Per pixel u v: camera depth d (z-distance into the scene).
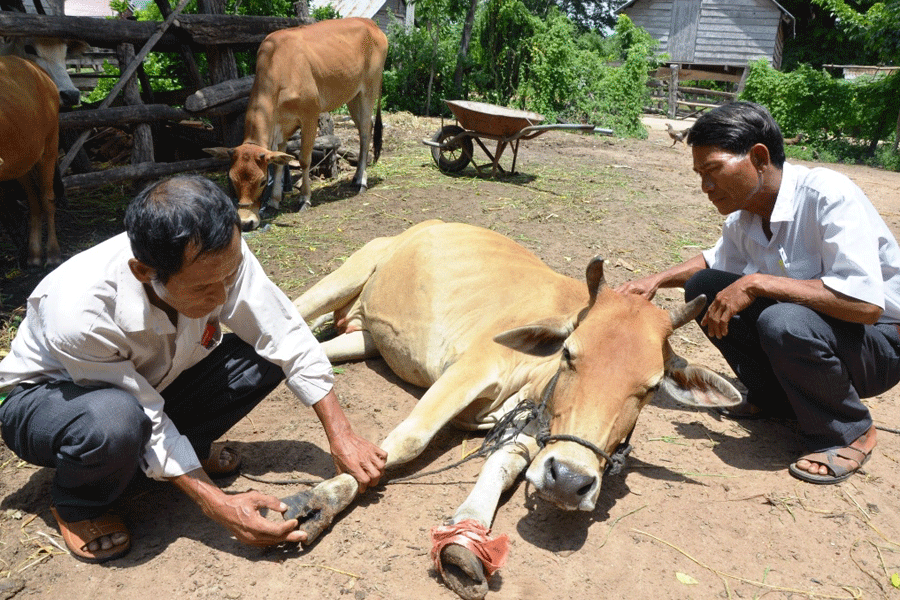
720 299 3.23
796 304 3.18
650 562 2.79
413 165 9.96
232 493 3.04
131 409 2.47
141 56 7.32
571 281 4.05
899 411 4.09
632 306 2.91
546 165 10.69
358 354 4.46
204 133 9.10
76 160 8.45
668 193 9.10
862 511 3.11
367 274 4.48
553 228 7.12
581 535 2.93
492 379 3.42
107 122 7.05
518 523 3.00
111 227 7.03
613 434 2.71
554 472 2.56
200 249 2.09
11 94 5.32
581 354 2.78
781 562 2.82
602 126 17.66
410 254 4.16
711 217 7.96
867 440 3.43
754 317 3.59
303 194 7.72
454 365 3.48
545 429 2.89
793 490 3.25
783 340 3.18
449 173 9.55
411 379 4.07
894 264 3.29
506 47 18.14
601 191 8.89
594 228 7.20
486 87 18.78
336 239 6.62
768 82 18.31
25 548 2.70
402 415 3.78
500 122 8.80
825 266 3.24
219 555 2.69
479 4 20.81
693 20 28.73
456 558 2.49
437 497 3.13
